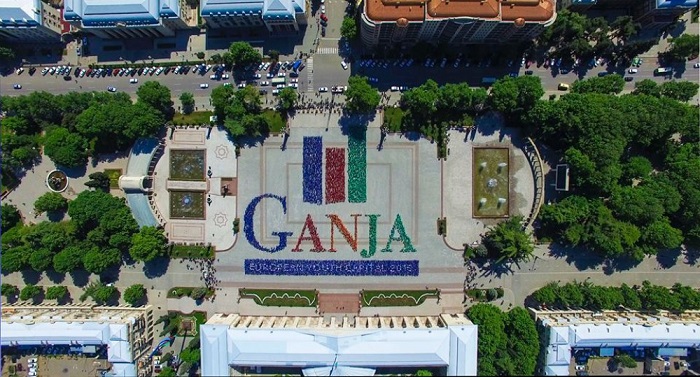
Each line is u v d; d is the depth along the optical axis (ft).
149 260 286.05
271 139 297.33
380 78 295.28
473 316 284.41
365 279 301.02
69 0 275.39
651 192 273.33
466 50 291.79
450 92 270.87
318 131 296.10
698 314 288.51
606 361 291.79
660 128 267.39
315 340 271.28
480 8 245.65
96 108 283.18
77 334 273.13
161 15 274.57
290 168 298.35
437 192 296.30
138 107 280.72
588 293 283.38
